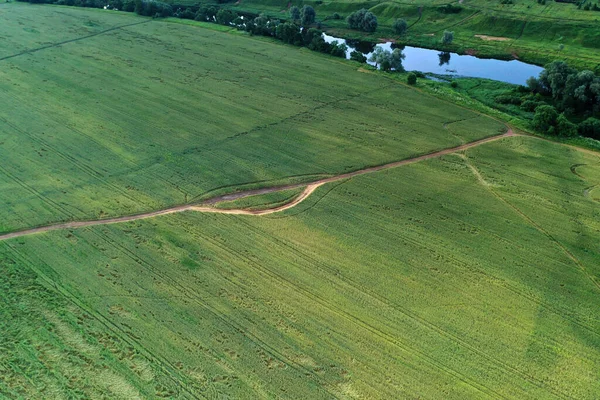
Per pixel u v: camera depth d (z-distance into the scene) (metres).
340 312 33.97
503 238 40.91
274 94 67.94
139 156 51.97
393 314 33.88
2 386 28.95
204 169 49.81
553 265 38.19
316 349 31.38
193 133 56.88
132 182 47.62
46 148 53.06
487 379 29.69
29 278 36.34
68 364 30.23
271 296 35.12
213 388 28.94
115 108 62.62
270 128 58.34
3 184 46.81
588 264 38.28
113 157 51.72
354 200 45.44
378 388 29.05
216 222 42.44
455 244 40.19
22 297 34.75
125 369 29.98
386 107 64.50
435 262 38.34
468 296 35.41
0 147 52.94
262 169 50.00
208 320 33.22
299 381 29.41
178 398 28.36
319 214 43.56
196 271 37.16
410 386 29.20
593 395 28.81
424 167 50.75
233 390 28.84
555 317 33.84
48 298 34.72
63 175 48.47
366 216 43.28
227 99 66.12
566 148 54.50
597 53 79.31
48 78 70.94
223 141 55.22
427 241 40.44
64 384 29.09
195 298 34.88
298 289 35.75
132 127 57.94
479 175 49.38
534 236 41.12
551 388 29.20
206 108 63.31
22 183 47.06
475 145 55.16
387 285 36.19
